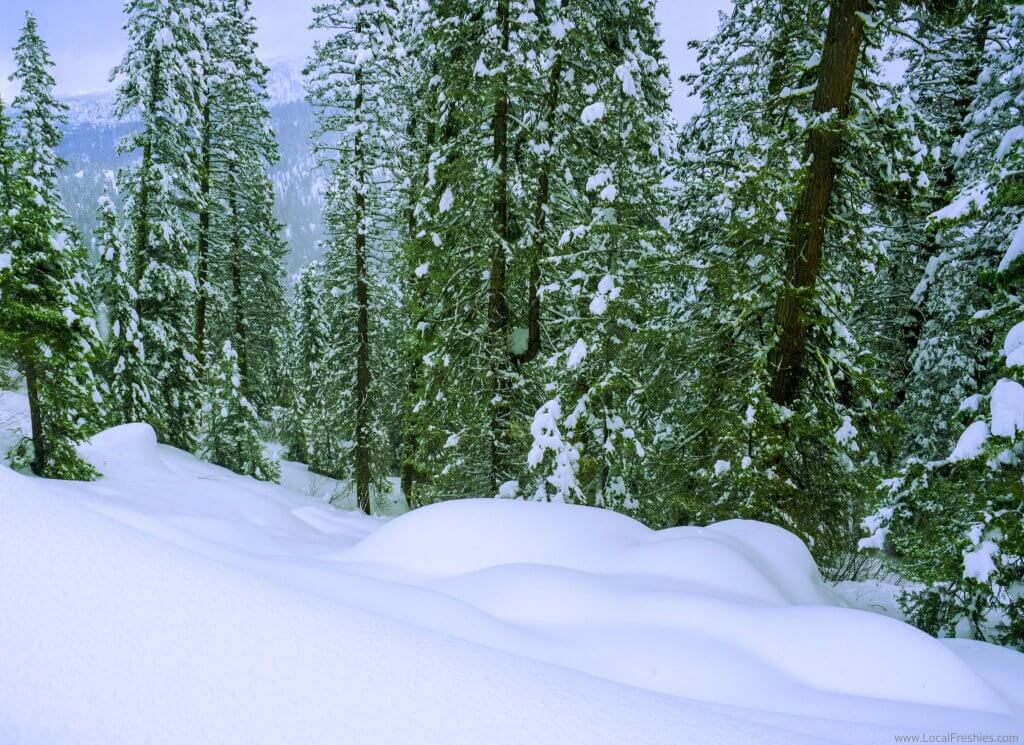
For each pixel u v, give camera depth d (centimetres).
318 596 256
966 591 602
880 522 671
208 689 174
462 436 1237
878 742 238
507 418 1200
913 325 1451
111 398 1888
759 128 905
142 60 1839
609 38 1245
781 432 816
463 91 1088
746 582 460
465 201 1154
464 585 454
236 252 2298
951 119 1416
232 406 2200
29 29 2167
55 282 1186
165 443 2139
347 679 192
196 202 1998
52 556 215
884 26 792
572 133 1174
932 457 1284
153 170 1898
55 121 2261
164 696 167
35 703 155
